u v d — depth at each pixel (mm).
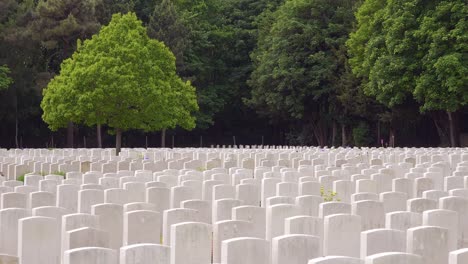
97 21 64312
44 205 16078
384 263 8977
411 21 49031
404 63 49000
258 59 70562
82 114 42812
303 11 67312
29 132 67250
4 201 15609
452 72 46469
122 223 14062
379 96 51688
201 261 11234
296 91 66188
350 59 58312
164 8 69188
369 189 19688
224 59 78188
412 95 52406
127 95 42562
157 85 45344
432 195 17219
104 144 72438
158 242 13086
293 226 12297
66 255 9266
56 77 47750
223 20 78188
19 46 62031
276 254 10289
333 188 19484
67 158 33344
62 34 61281
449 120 53062
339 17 66375
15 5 63625
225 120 79750
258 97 70875
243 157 33406
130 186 18156
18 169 27875
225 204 14961
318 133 69812
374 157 32406
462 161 29734
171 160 31031
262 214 13656
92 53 44188
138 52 44125
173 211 13180
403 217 13156
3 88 58562
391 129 61969
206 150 44812
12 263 9258
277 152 38469
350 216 12375
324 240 12344
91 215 12375
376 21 53094
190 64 71500
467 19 47375
